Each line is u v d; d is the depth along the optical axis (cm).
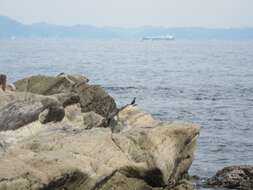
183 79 15600
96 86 5509
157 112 9119
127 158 3738
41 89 5319
